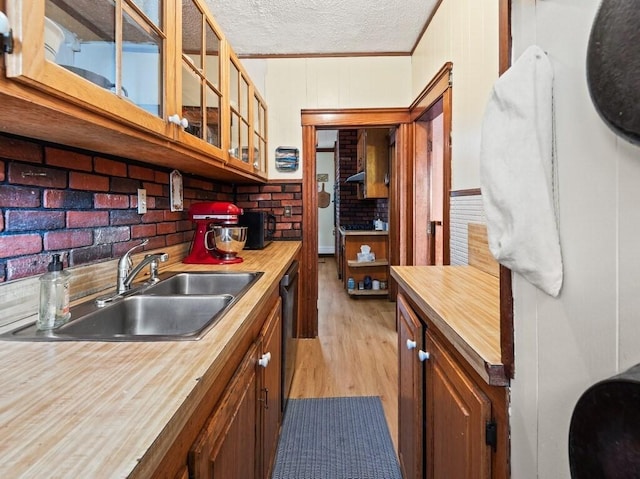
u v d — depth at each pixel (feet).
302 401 7.30
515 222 2.10
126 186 4.99
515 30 2.35
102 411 1.75
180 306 4.26
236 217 7.04
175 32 3.94
